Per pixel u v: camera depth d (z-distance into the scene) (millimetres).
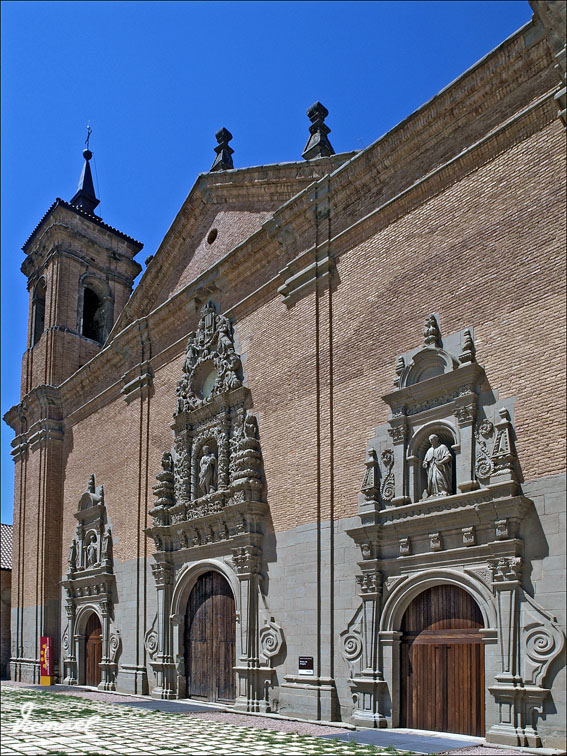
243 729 18891
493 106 19094
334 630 20281
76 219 42750
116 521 32625
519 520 16234
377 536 19281
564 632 15047
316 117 26828
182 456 28000
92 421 36531
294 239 24750
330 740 16719
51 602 37344
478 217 18781
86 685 33656
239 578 23469
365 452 20453
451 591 17766
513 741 15188
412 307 20047
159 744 16578
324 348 22406
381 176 21953
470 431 17672
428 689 17828
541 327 16766
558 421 15992
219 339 27156
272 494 23391
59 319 41094
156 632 28016
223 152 30906
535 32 17891
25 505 41000
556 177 17109
